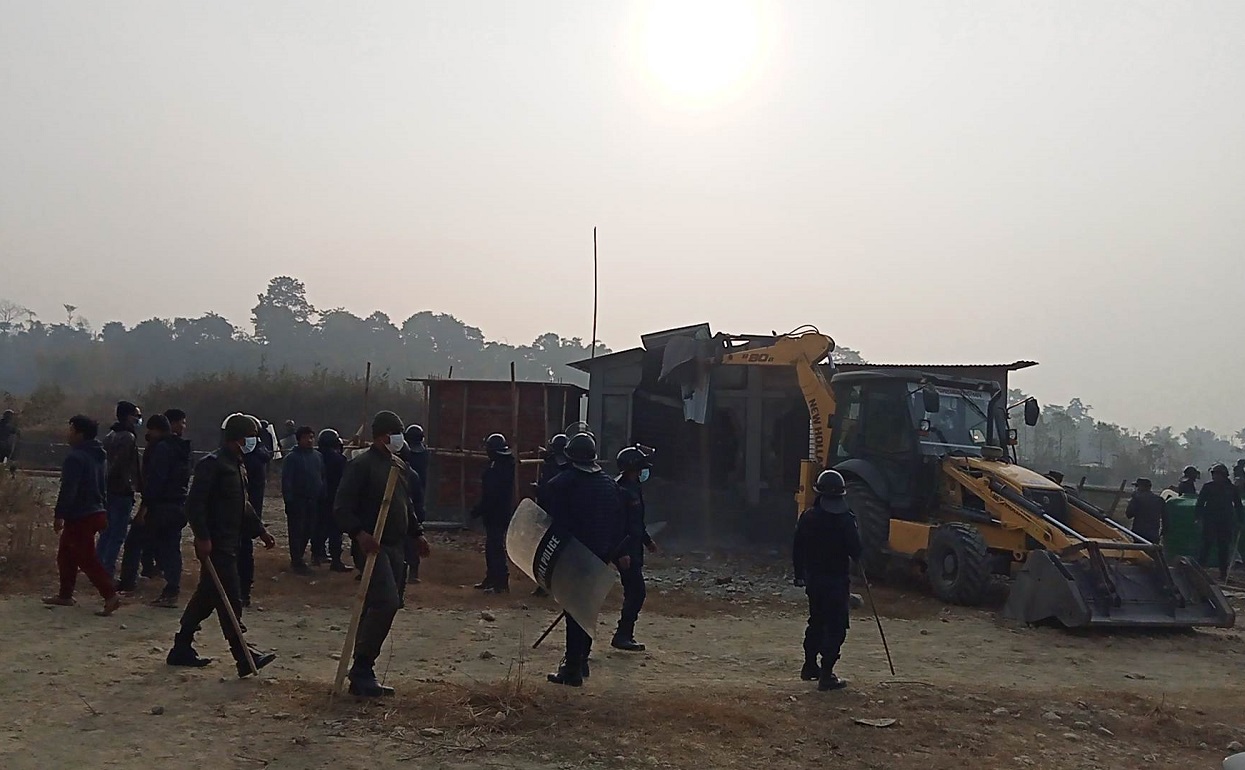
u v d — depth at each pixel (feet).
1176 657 36.01
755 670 30.83
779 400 68.69
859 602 42.88
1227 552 59.82
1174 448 303.27
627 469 33.17
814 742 22.66
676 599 44.14
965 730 24.06
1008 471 47.14
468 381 70.85
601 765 20.57
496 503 42.75
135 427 39.47
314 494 45.96
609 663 30.76
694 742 22.17
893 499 50.31
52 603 34.32
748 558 60.29
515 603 40.37
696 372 64.23
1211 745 24.39
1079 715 25.89
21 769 19.31
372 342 344.28
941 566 45.11
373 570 24.25
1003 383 68.28
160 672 26.45
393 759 20.40
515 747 21.29
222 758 20.21
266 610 37.04
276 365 287.07
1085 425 312.29
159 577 41.29
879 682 29.30
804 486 55.52
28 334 371.76
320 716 22.82
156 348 319.68
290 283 358.23
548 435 72.23
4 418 78.33
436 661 29.94
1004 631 38.93
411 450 47.91
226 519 26.86
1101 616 38.68
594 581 25.88
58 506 33.40
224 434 27.27
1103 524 44.06
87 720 22.35
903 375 51.78
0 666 26.53
